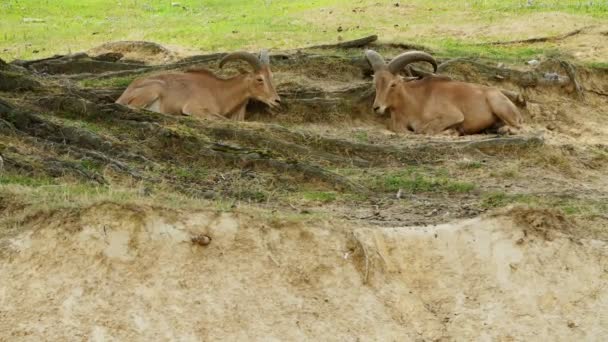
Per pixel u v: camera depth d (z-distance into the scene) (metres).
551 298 10.91
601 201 13.12
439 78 17.69
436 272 10.91
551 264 11.16
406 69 19.75
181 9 33.94
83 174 12.12
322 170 13.26
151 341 9.46
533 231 11.38
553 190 13.65
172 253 10.08
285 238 10.50
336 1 32.47
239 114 17.38
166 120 15.03
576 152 16.00
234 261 10.20
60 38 27.28
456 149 15.27
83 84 18.44
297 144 15.05
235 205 11.10
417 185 13.38
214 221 10.41
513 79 20.70
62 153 13.23
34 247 9.88
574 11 29.19
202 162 13.72
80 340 9.30
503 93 19.22
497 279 10.96
